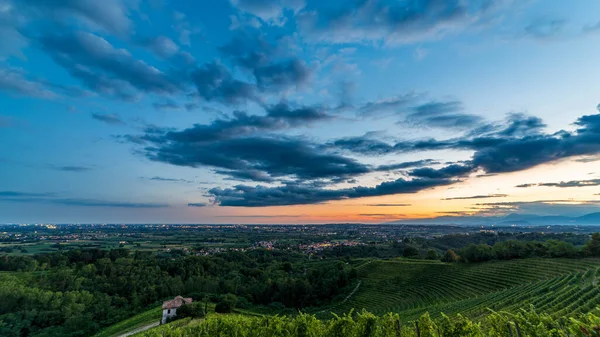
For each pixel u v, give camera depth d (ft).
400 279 279.08
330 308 249.34
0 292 206.80
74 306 213.66
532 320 46.39
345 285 289.33
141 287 257.75
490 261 276.00
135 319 203.72
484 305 162.20
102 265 290.15
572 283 169.78
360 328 50.19
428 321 49.42
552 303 133.59
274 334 57.00
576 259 237.86
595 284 150.10
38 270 275.59
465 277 251.80
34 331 197.47
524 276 222.28
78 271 269.85
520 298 157.38
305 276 315.78
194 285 271.90
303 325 55.98
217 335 65.00
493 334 48.55
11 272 260.21
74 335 195.62
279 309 253.65
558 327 43.37
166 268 299.79
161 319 184.14
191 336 68.90
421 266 298.15
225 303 214.07
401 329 51.83
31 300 212.64
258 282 296.92
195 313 180.04
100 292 244.83
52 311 209.05
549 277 206.39
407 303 225.35
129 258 324.60
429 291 241.35
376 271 308.81
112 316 222.07
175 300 189.37
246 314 222.69
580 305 119.96
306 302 269.44
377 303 238.68
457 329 45.65
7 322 191.01
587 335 36.40
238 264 352.90
